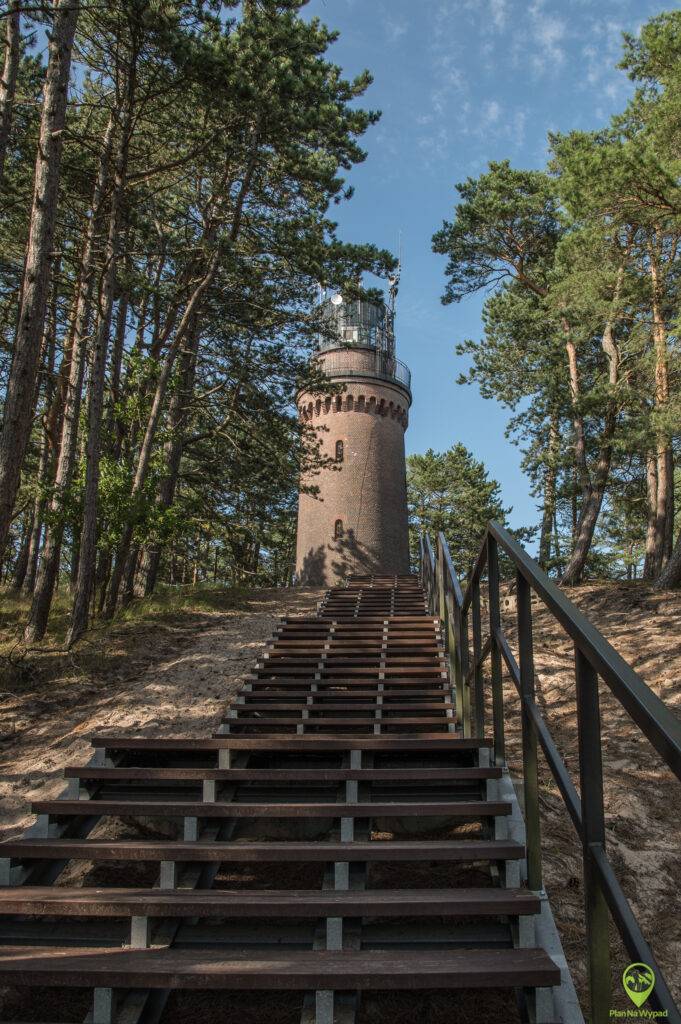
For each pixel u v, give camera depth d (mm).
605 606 14406
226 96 13383
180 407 19875
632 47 17250
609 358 20578
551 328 23000
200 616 14164
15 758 6258
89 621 13680
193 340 20500
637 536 40875
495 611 3848
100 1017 2295
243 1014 2637
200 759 4457
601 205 12547
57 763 6008
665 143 12656
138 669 9594
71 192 16547
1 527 9102
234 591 19000
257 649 10781
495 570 3875
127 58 13773
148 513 13508
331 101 15289
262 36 13422
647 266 16172
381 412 35312
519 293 23359
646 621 12391
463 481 45125
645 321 16484
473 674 4984
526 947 2580
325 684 6812
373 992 2793
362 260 15781
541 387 23391
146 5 11461
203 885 3229
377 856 2926
